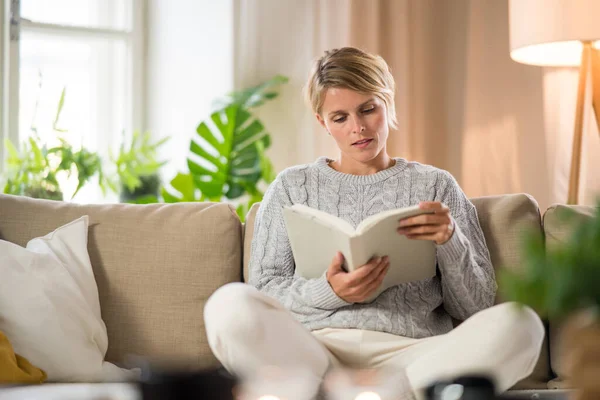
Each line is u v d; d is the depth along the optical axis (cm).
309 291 187
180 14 385
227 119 356
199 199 368
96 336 195
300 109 373
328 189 209
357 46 355
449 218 176
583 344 87
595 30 272
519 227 211
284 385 118
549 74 346
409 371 160
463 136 359
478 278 191
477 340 157
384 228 169
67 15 381
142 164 362
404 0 358
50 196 335
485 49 358
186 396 105
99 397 120
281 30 374
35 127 364
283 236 205
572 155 295
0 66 355
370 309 189
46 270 193
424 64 363
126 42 392
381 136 208
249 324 157
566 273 83
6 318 184
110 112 390
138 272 209
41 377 180
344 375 118
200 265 211
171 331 205
